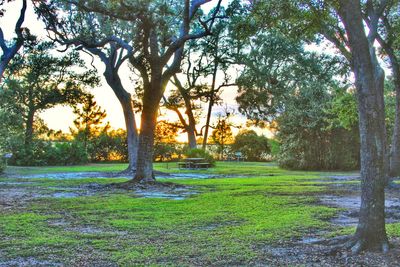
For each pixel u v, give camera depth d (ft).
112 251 24.12
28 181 72.54
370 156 22.71
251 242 25.95
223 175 89.76
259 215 35.94
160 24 60.59
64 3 66.69
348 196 50.37
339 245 23.45
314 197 48.98
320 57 113.91
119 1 56.65
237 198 47.93
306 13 35.86
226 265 21.22
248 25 39.91
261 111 137.69
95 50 91.56
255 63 130.21
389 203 44.78
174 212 38.01
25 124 139.13
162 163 147.64
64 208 40.68
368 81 22.70
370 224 22.61
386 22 63.26
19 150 126.93
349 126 103.76
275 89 131.54
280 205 42.22
